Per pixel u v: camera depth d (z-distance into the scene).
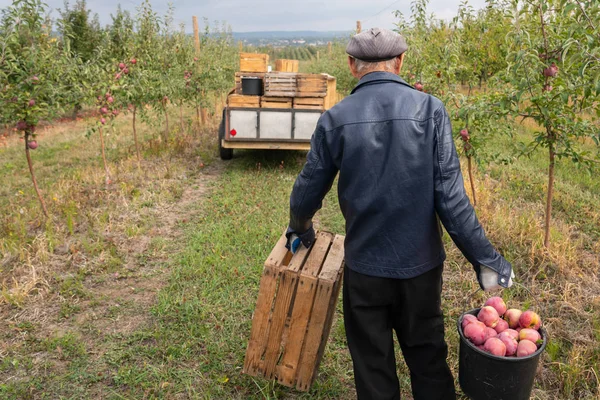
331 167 2.28
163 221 6.15
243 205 6.67
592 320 3.63
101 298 4.21
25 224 6.05
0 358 3.41
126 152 10.13
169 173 8.13
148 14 10.36
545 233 4.71
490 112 4.45
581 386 3.02
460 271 4.52
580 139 9.55
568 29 3.68
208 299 4.12
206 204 6.78
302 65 30.14
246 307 4.00
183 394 3.04
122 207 6.47
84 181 7.96
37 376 3.22
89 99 6.70
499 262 2.12
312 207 2.38
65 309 4.02
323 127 2.25
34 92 5.70
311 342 2.75
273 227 5.78
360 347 2.36
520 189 7.23
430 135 2.12
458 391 2.99
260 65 9.27
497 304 2.46
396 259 2.18
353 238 2.27
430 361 2.39
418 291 2.23
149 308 4.05
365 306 2.29
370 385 2.32
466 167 8.09
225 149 9.27
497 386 2.22
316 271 2.71
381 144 2.14
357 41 2.29
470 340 2.30
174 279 4.51
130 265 4.89
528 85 4.07
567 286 4.00
